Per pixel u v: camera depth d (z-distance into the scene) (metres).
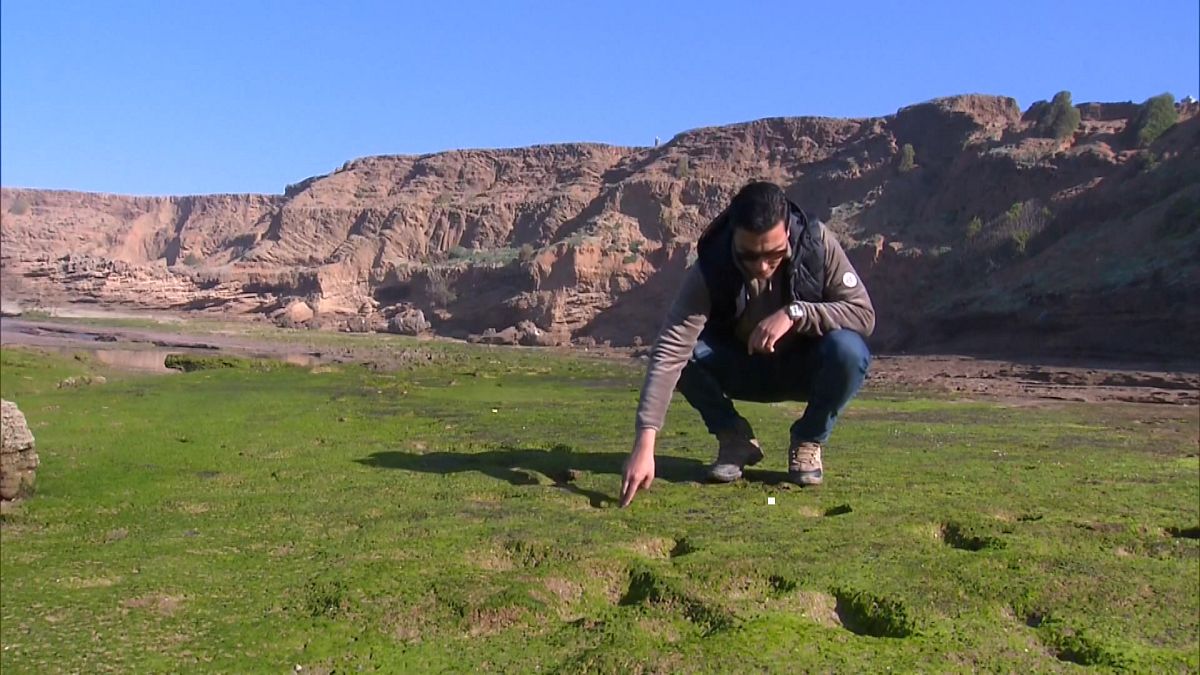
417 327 71.25
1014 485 6.55
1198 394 24.16
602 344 63.31
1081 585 4.16
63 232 120.00
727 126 86.94
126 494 5.98
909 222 61.81
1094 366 34.16
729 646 3.33
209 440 8.51
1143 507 5.87
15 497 5.79
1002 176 56.97
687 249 67.75
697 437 8.95
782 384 6.29
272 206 117.25
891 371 34.91
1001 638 3.55
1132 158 50.16
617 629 3.54
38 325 64.94
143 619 3.61
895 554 4.53
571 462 7.17
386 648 3.35
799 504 5.71
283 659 3.24
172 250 117.44
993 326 44.00
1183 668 3.36
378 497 5.86
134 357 37.75
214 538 4.83
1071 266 43.22
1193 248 37.75
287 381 17.84
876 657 3.31
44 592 3.92
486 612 3.67
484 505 5.62
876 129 76.12
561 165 95.94
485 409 12.23
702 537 4.78
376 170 104.56
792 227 5.53
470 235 89.50
